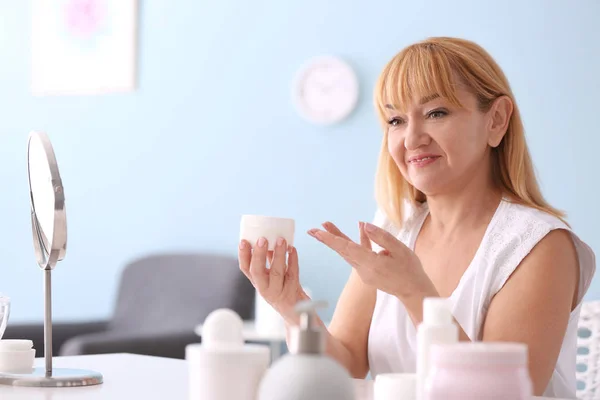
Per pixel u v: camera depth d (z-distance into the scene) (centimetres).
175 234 449
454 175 167
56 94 483
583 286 167
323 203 411
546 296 158
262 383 80
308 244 413
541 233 162
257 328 348
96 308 467
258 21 433
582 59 357
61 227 130
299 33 421
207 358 93
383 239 133
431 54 166
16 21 495
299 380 77
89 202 472
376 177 189
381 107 173
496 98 169
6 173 493
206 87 445
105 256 467
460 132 165
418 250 182
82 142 475
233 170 436
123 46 465
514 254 163
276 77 427
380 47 400
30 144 137
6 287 489
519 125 173
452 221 175
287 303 146
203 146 444
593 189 353
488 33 377
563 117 361
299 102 416
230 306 383
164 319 405
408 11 395
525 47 369
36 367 144
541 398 122
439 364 78
